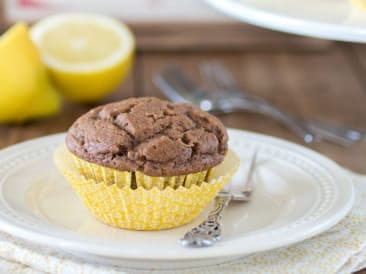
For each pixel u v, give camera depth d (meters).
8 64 0.54
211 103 0.60
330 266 0.36
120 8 0.72
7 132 0.55
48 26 0.60
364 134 0.56
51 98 0.57
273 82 0.67
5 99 0.54
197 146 0.38
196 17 0.73
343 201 0.38
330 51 0.77
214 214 0.38
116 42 0.61
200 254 0.33
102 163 0.37
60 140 0.44
